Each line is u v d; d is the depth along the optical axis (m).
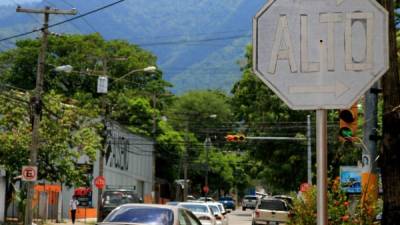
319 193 5.27
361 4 5.29
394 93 8.91
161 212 13.87
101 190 39.59
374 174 14.77
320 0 5.37
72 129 39.19
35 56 69.44
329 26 5.34
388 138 8.97
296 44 5.38
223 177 94.44
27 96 37.06
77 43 72.00
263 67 5.43
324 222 5.24
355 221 13.46
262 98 54.88
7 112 36.78
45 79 69.62
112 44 77.81
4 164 36.09
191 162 87.06
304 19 5.38
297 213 15.23
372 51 5.26
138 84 77.62
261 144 54.66
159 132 72.50
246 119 56.50
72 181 37.91
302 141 52.00
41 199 40.06
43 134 36.38
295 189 53.34
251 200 86.44
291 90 5.36
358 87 5.26
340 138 13.85
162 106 79.88
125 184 64.19
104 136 41.72
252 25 5.48
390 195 8.94
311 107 5.33
